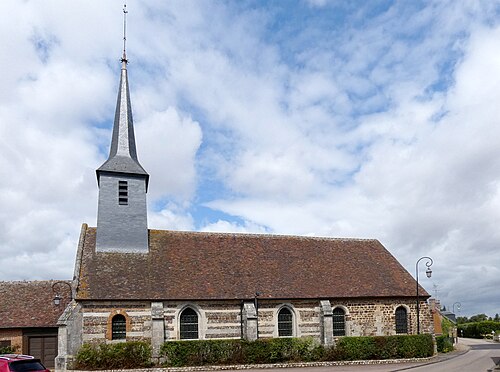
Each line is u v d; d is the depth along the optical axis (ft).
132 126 94.63
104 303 73.05
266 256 91.61
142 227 86.12
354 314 86.33
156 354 72.18
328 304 83.71
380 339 81.92
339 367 73.56
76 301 72.13
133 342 71.26
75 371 67.05
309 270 90.17
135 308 74.59
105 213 84.23
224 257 88.48
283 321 82.79
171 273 80.89
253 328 77.82
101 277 76.23
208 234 94.32
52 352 77.10
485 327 195.93
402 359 82.23
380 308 88.22
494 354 99.30
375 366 74.84
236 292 80.33
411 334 86.94
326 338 82.02
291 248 96.12
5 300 80.48
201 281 80.79
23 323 76.13
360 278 91.15
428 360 82.99
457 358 88.99
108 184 85.87
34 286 84.89
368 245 104.12
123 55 97.76
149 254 84.33
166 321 75.61
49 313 79.05
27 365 47.93
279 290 82.94
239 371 69.51
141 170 88.84
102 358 68.54
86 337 71.15
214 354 73.72
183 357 72.28
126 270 79.15
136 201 87.10
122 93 95.09
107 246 82.58
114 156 89.45
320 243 100.27
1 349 73.77
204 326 77.71
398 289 90.63
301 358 77.71
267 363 75.25
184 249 88.02
